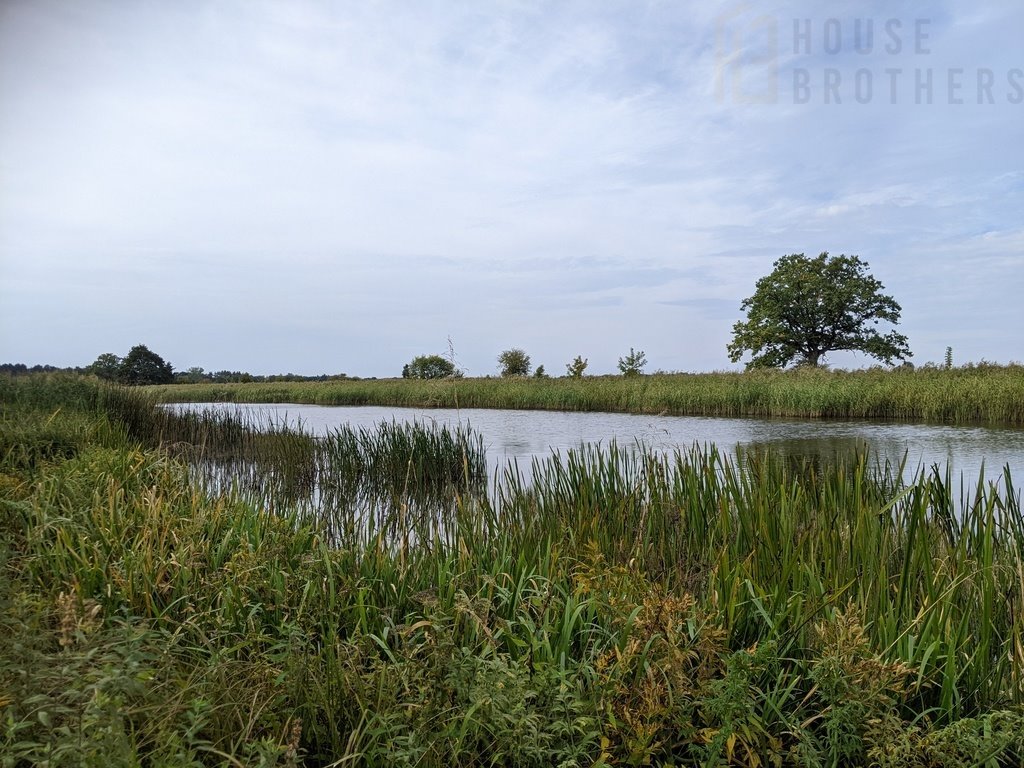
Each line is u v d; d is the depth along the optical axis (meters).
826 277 52.66
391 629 3.22
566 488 6.24
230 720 2.40
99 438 8.66
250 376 54.53
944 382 21.17
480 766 2.46
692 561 4.70
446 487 9.42
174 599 3.57
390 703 2.54
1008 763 2.52
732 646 3.24
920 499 3.81
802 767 2.50
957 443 13.27
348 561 4.09
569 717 2.47
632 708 2.63
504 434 15.95
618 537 5.11
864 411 20.92
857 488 4.73
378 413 25.81
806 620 3.12
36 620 2.52
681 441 14.08
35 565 3.87
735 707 2.47
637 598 3.35
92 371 16.69
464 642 3.14
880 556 3.93
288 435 13.39
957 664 3.04
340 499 8.30
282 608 3.45
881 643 3.07
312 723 2.54
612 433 16.09
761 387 23.36
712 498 5.23
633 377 32.69
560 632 3.24
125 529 4.46
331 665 2.70
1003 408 18.23
